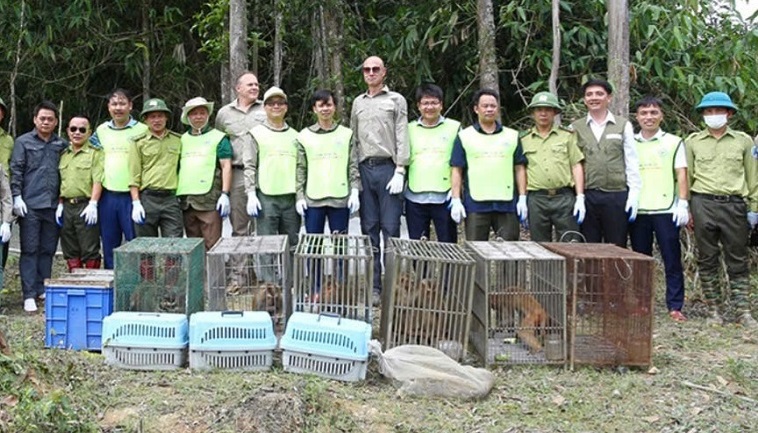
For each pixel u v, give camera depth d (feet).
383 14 30.04
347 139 17.69
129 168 18.25
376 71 17.70
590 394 12.85
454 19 24.91
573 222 17.46
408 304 14.07
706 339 16.34
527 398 12.60
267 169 17.94
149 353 13.24
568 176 17.33
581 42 25.53
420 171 17.69
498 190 17.04
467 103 28.17
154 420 11.01
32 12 28.14
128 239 18.84
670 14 24.54
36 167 18.85
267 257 14.15
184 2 31.24
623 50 20.89
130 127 19.35
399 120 17.65
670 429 11.48
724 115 17.38
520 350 14.12
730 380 13.64
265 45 27.66
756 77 24.75
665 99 25.59
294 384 12.07
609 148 17.44
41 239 19.16
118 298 14.15
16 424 9.99
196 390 12.14
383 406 12.01
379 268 18.07
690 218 18.81
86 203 19.24
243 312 13.52
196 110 18.61
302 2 26.66
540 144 17.39
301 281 14.01
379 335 15.44
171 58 31.42
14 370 11.66
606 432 11.37
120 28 31.30
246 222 19.30
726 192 17.48
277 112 18.13
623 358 14.03
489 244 15.75
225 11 24.84
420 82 27.35
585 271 14.01
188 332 13.66
